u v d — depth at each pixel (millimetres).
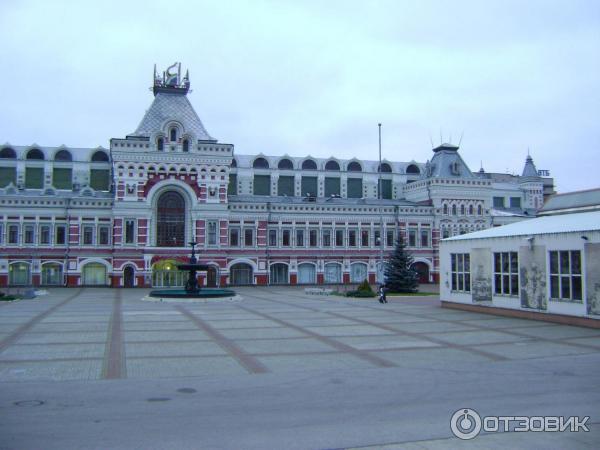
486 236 45688
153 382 20406
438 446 13898
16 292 69875
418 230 98812
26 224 84875
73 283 85125
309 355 25875
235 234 91812
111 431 14828
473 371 22391
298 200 100438
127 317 41656
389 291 70500
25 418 15938
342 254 96000
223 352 26578
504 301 43406
